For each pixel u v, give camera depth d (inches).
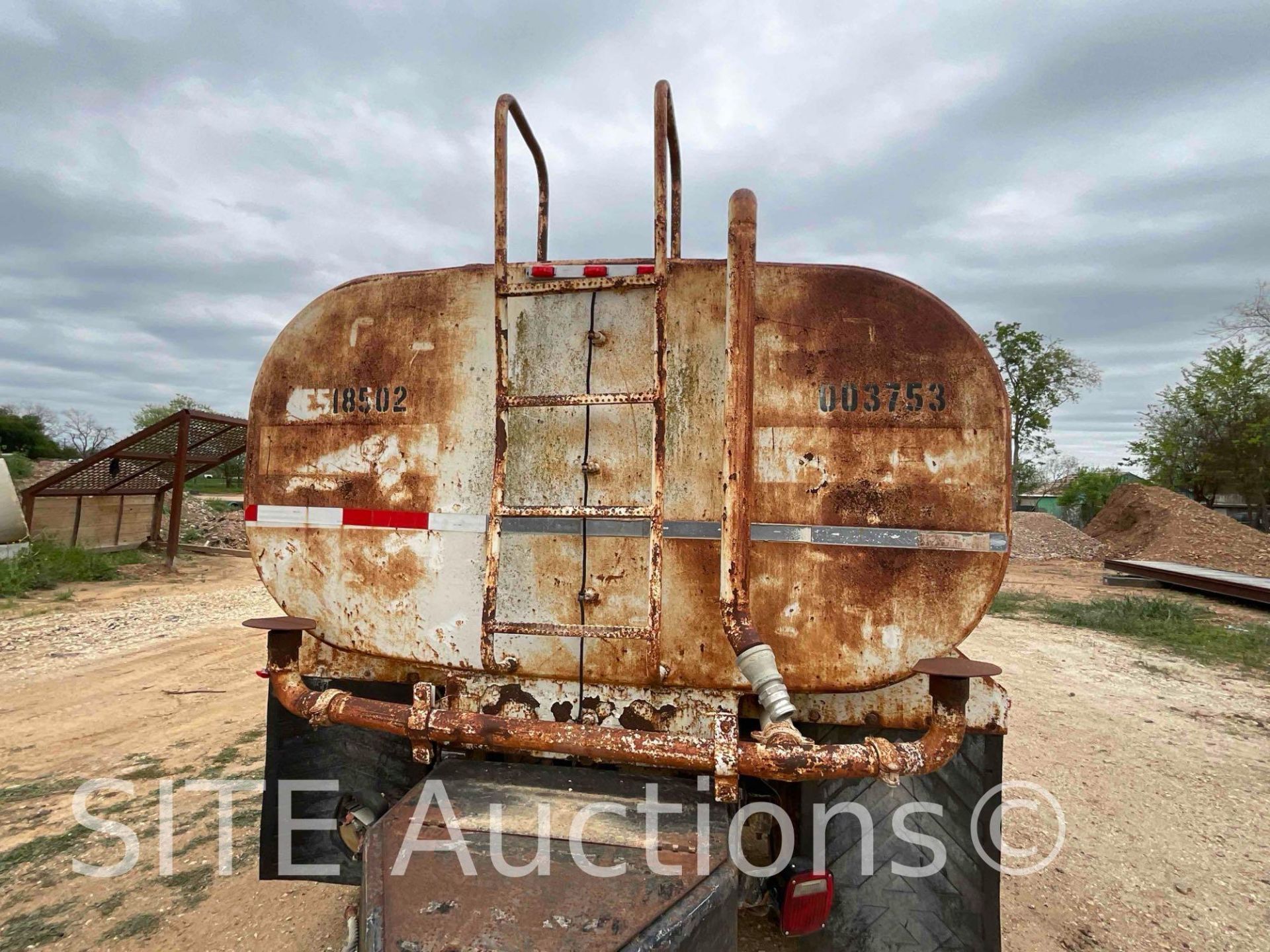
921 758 69.3
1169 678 289.9
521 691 89.4
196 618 359.6
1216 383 1093.1
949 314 81.4
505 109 87.2
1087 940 117.6
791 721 78.1
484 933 56.4
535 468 89.4
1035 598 496.4
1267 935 120.3
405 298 95.9
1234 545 689.6
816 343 83.4
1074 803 171.2
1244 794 177.2
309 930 112.8
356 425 96.9
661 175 81.1
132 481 550.6
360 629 96.0
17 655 280.8
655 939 56.4
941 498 80.5
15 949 107.6
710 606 84.6
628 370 87.5
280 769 100.6
